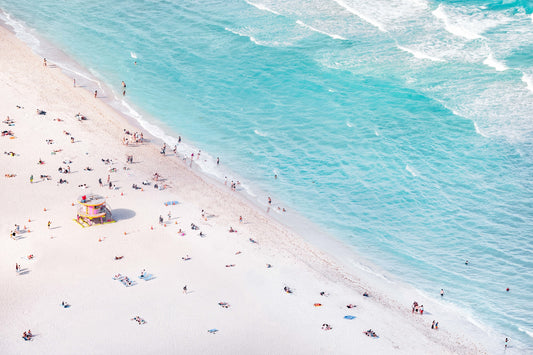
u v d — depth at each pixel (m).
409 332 55.81
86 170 75.94
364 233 70.31
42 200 69.31
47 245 62.00
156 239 64.75
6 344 49.66
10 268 58.50
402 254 67.19
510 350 54.84
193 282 58.97
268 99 97.19
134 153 81.44
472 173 78.62
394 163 81.44
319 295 59.34
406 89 95.31
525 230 69.56
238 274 60.91
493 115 87.69
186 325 53.34
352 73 100.88
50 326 51.94
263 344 52.03
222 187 77.00
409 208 73.88
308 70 103.12
